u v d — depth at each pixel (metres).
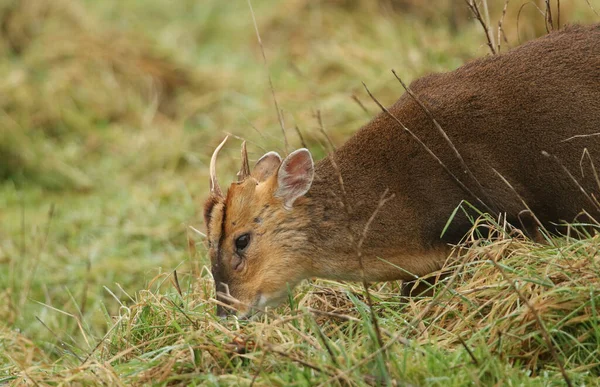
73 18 22.27
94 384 9.31
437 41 17.97
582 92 10.60
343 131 15.97
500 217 10.48
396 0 21.02
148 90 20.64
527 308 9.04
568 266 9.34
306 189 10.68
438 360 8.77
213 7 24.88
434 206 10.64
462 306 9.67
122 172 18.23
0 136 18.83
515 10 17.50
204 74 20.97
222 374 9.05
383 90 16.89
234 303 10.66
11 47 21.67
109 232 15.60
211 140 17.69
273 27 22.64
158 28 23.92
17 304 13.52
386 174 10.83
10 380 10.18
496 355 8.92
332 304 10.75
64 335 12.65
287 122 16.73
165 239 15.05
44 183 18.30
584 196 10.62
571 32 11.16
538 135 10.55
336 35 20.50
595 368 8.84
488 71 10.95
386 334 9.27
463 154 10.61
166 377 9.18
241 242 10.72
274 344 9.34
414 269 10.84
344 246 10.82
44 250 15.27
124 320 10.77
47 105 19.78
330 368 8.69
